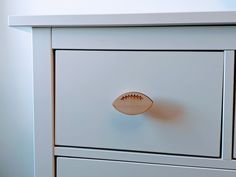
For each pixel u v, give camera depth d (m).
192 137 0.49
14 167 1.05
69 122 0.52
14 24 0.50
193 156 0.49
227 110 0.47
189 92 0.48
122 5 0.96
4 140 1.05
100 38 0.50
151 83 0.49
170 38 0.48
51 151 0.53
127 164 0.51
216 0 0.92
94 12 0.97
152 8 0.94
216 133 0.48
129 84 0.50
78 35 0.51
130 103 0.49
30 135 1.03
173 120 0.49
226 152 0.48
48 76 0.52
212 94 0.48
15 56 1.01
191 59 0.48
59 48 0.52
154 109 0.49
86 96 0.51
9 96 1.03
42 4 0.99
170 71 0.48
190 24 0.46
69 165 0.53
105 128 0.51
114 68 0.50
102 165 0.52
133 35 0.49
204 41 0.47
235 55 0.47
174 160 0.50
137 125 0.50
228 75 0.47
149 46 0.49
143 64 0.49
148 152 0.50
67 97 0.52
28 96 1.02
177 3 0.93
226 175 0.48
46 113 0.53
